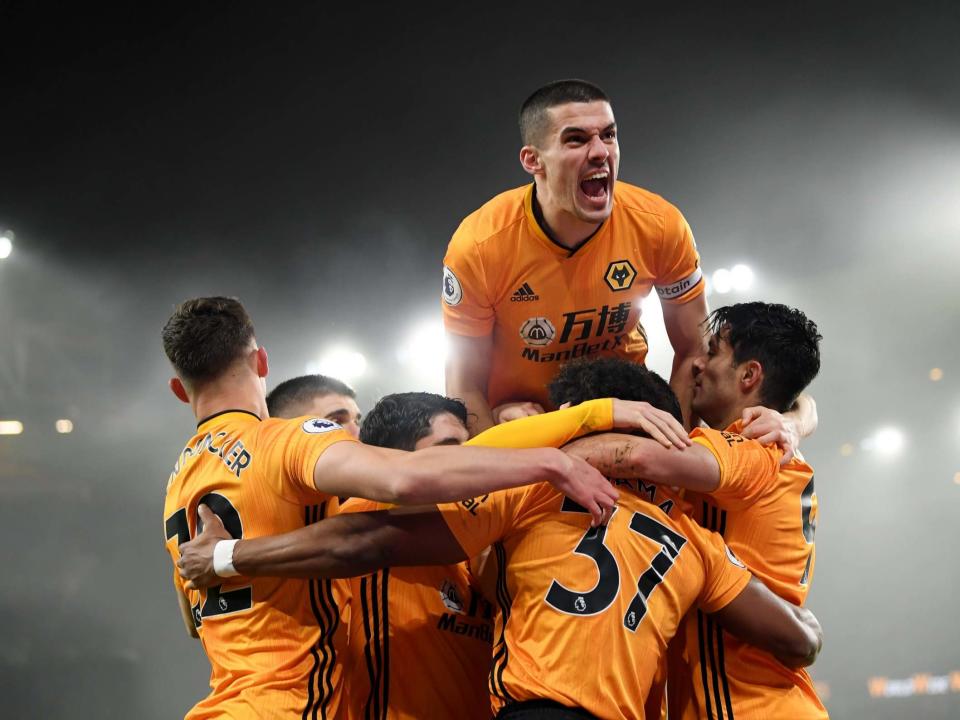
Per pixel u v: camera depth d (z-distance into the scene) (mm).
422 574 3262
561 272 3850
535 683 2797
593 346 4047
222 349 3193
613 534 2910
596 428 2998
